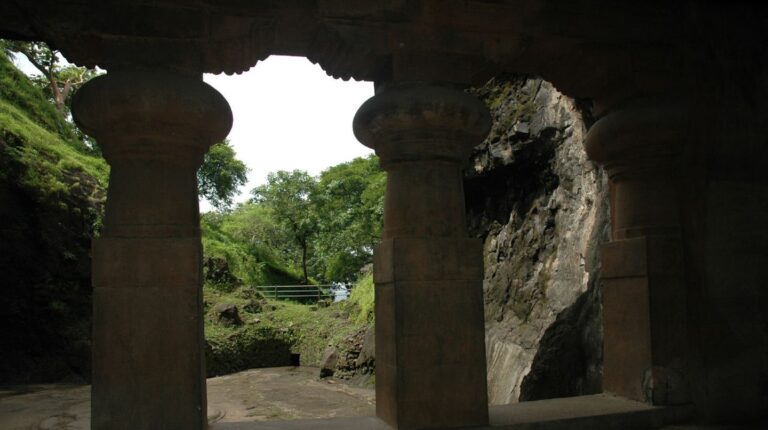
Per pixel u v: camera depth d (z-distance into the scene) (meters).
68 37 3.62
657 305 4.54
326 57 4.36
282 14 3.89
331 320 21.88
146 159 3.66
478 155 11.17
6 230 15.29
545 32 4.35
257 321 22.14
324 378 16.67
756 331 4.43
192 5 3.76
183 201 3.72
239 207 37.59
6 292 15.02
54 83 25.64
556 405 4.59
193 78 3.75
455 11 4.13
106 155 3.71
